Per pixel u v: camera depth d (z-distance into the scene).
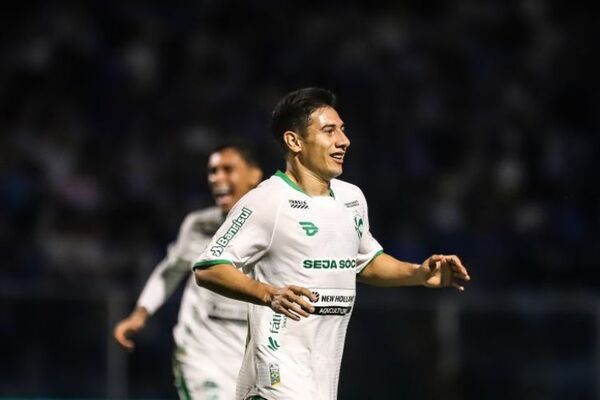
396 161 60.28
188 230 27.75
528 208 59.12
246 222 18.95
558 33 69.00
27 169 53.97
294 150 19.36
